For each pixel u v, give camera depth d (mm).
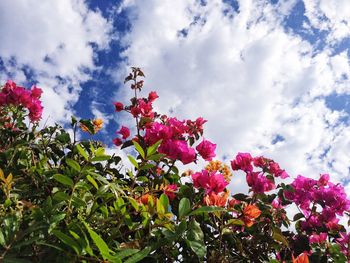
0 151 2861
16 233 1546
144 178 2264
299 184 3363
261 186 3096
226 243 2549
